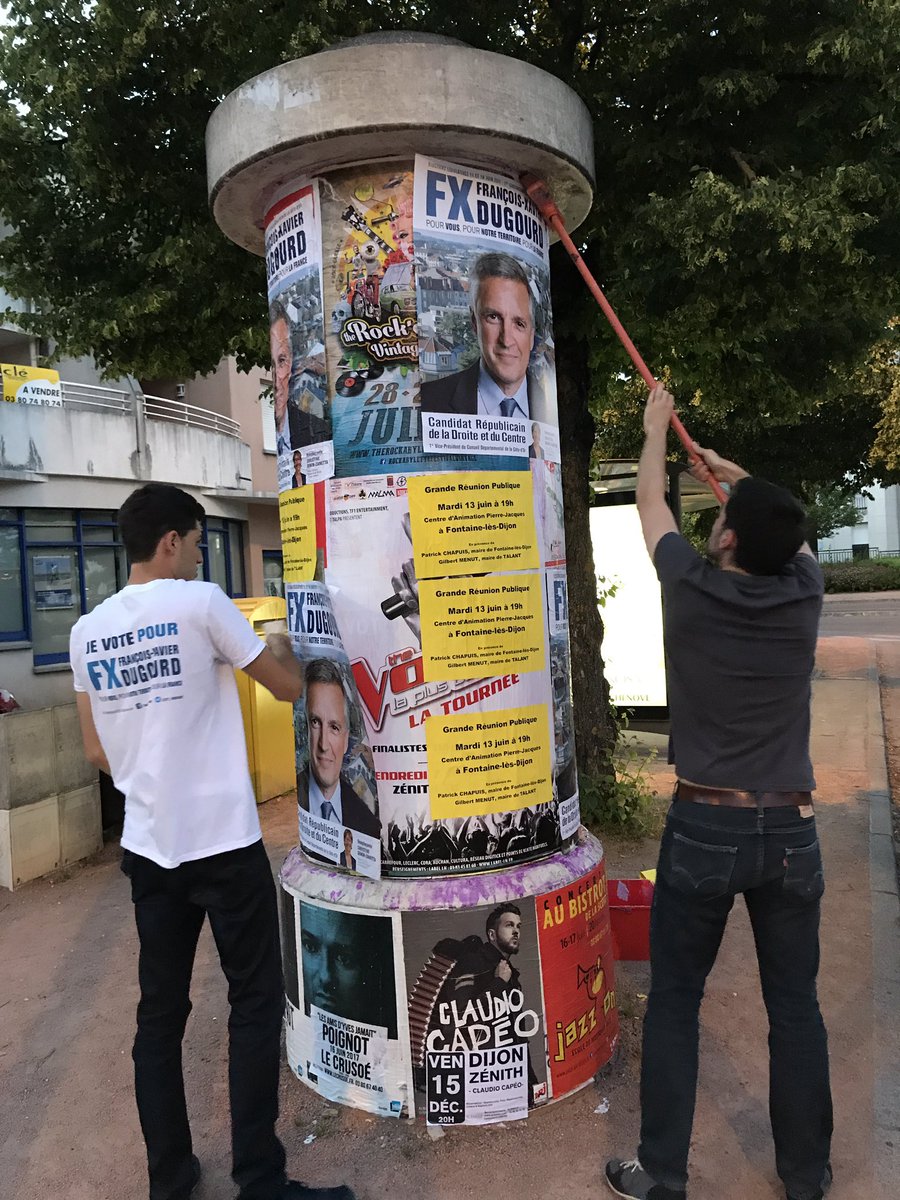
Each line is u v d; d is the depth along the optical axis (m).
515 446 2.81
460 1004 2.70
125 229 5.48
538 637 2.85
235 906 2.29
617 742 6.29
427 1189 2.48
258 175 2.82
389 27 4.64
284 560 3.05
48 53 4.43
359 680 2.75
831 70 4.13
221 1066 3.23
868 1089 2.89
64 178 5.29
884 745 8.28
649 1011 2.37
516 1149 2.63
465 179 2.73
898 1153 2.58
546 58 5.03
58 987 3.95
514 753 2.79
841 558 58.47
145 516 2.41
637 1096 2.87
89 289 5.59
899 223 4.36
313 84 2.52
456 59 2.50
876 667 13.58
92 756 2.48
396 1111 2.74
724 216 3.82
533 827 2.83
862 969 3.76
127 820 2.34
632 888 3.90
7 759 5.30
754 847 2.19
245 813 2.33
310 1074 2.94
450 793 2.72
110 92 4.46
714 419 14.10
